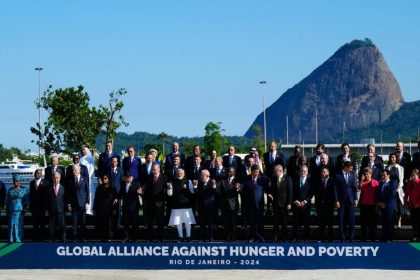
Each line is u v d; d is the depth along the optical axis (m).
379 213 20.56
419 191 20.48
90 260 17.59
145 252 17.50
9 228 21.14
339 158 21.20
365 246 17.25
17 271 17.33
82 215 21.03
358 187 21.59
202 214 20.72
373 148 21.56
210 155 21.56
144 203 21.17
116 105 55.09
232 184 20.83
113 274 16.89
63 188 21.03
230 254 17.41
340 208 20.45
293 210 20.62
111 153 21.58
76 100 55.22
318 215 20.80
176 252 17.48
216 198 20.84
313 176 20.95
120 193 20.94
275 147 21.67
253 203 20.45
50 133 55.16
